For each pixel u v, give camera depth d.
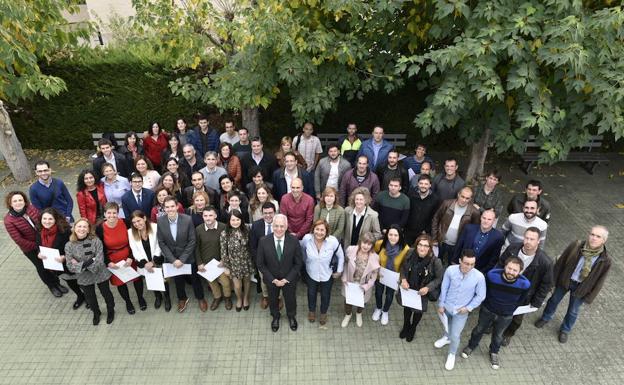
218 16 8.40
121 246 5.97
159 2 8.28
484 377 5.54
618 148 11.88
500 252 5.75
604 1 6.64
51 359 5.77
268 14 7.18
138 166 7.13
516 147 7.45
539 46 6.23
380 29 8.27
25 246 6.17
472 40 6.42
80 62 11.07
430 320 6.45
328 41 7.68
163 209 6.28
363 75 8.85
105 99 11.50
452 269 5.16
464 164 11.48
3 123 9.72
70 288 6.97
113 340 6.05
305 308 6.66
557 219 8.97
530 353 5.88
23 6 8.35
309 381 5.48
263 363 5.71
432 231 6.57
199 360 5.75
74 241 5.65
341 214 6.30
